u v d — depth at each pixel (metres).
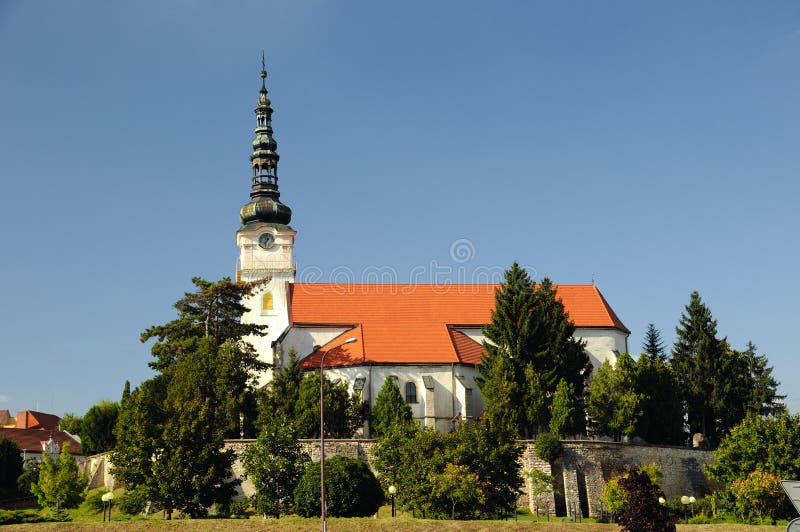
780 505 78.75
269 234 118.75
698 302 113.75
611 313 118.88
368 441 89.31
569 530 66.38
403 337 109.56
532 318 100.06
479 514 76.25
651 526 55.00
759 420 87.00
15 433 148.62
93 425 130.50
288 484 78.00
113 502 89.88
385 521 67.88
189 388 91.94
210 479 76.75
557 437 88.94
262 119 123.19
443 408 103.62
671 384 100.12
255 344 115.25
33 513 71.25
